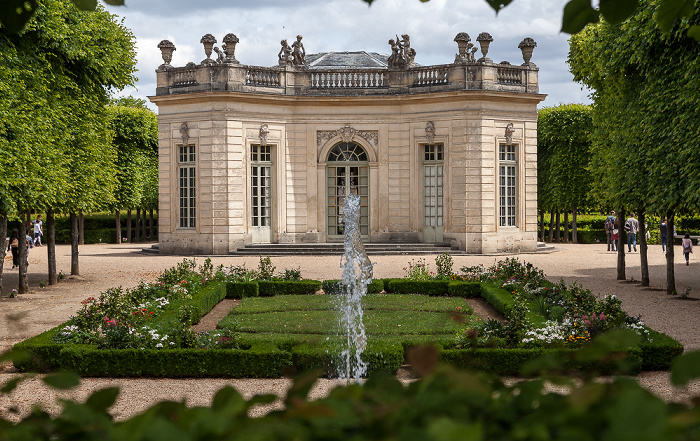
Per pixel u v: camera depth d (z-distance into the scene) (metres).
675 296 20.66
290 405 2.08
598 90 25.56
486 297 20.09
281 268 28.20
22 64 20.38
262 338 13.53
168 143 35.47
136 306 15.42
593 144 26.22
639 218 23.09
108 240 52.62
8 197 19.55
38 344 12.22
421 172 35.72
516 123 35.28
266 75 35.47
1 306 19.36
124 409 9.62
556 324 12.64
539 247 37.81
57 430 2.02
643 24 18.94
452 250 34.50
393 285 22.50
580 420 1.74
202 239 34.56
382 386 2.19
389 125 35.84
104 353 11.95
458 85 34.34
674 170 18.97
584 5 2.91
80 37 22.42
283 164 35.75
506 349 11.66
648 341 12.09
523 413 1.98
